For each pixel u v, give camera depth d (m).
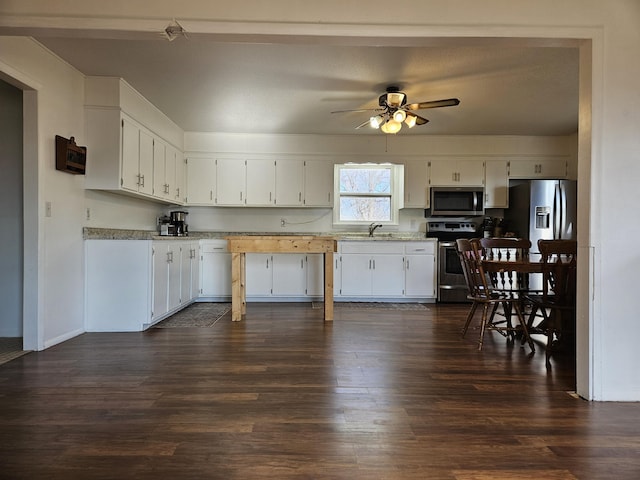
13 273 3.59
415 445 1.76
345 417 2.03
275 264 5.59
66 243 3.50
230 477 1.52
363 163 5.73
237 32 2.19
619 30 2.26
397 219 6.04
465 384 2.50
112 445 1.75
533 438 1.83
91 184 3.76
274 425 1.94
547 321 3.31
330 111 4.61
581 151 2.36
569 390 2.42
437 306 5.30
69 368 2.74
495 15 2.23
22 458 1.64
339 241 5.58
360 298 5.64
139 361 2.90
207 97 4.20
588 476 1.55
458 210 5.68
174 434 1.85
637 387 2.28
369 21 2.21
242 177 5.62
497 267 3.27
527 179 5.76
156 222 5.50
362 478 1.52
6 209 3.57
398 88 3.91
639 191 2.28
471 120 4.96
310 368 2.77
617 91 2.27
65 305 3.50
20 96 3.56
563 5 2.24
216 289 5.57
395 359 2.99
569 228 5.22
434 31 2.21
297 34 2.21
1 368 2.75
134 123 4.05
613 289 2.28
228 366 2.80
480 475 1.55
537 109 4.52
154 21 2.17
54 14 2.13
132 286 3.86
